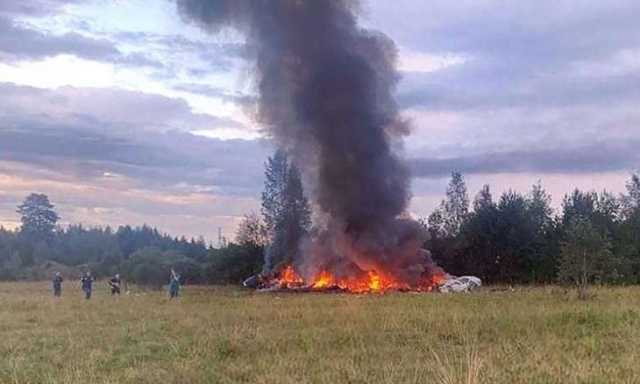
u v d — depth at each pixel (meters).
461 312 18.31
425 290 41.94
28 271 84.00
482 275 54.50
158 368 11.20
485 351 11.64
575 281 34.56
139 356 12.66
